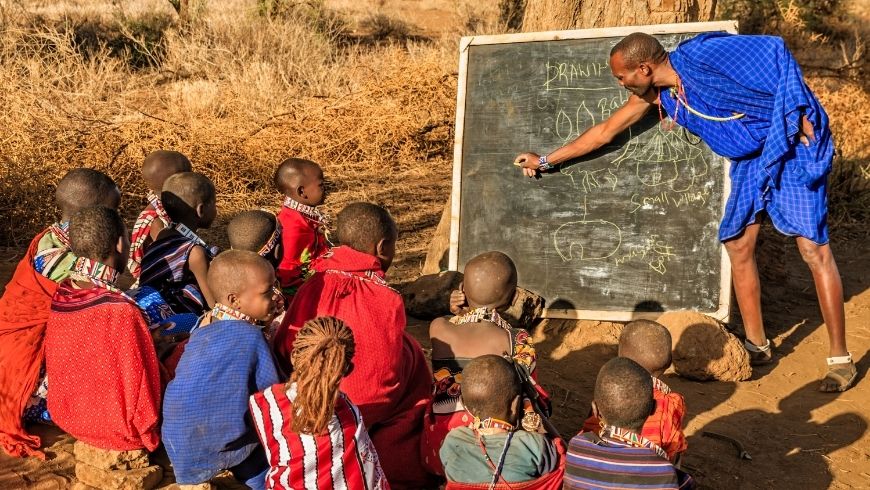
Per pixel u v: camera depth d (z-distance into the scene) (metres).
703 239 5.25
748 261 4.98
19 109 9.12
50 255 3.93
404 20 20.92
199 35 14.96
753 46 4.48
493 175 5.59
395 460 3.73
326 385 2.97
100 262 3.61
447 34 17.48
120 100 11.09
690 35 5.20
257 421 3.19
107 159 8.83
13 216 7.40
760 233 6.50
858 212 8.27
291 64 13.27
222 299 3.44
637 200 5.35
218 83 12.41
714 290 5.23
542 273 5.51
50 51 12.16
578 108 5.45
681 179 5.27
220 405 3.33
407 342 3.96
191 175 4.55
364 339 3.56
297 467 3.15
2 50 11.34
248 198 8.80
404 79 11.11
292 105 11.23
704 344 4.92
